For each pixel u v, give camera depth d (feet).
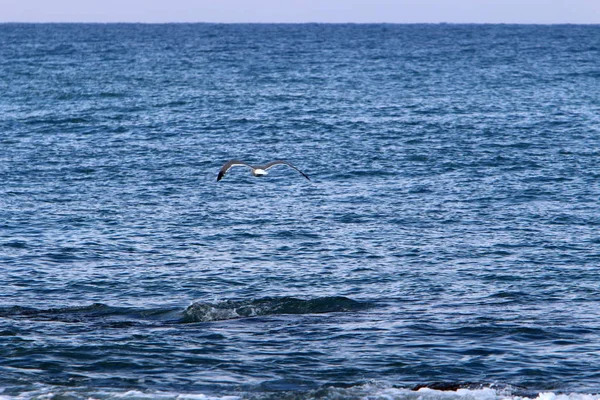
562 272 343.46
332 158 586.04
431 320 287.89
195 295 318.45
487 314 294.46
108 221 421.18
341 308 302.04
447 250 374.43
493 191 485.97
